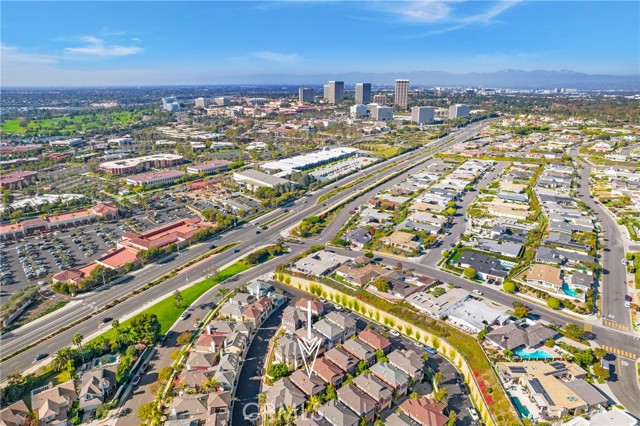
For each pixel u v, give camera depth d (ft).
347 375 409.08
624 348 430.61
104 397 387.14
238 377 416.26
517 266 604.90
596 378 389.39
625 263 612.70
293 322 480.64
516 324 474.08
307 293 583.58
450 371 428.15
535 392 366.63
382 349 447.83
